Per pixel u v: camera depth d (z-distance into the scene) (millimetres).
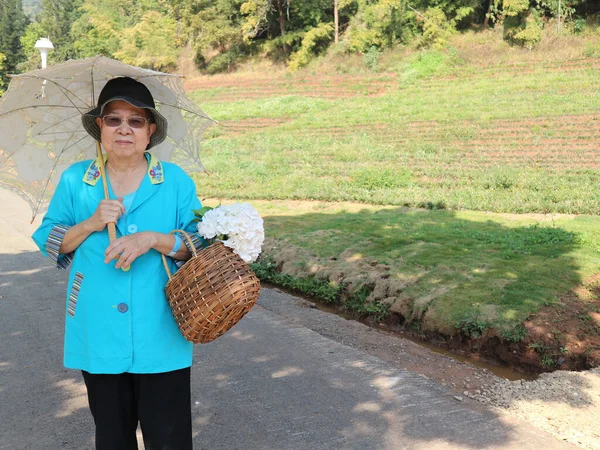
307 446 3760
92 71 2977
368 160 20562
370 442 3795
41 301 7148
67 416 4211
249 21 44812
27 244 10539
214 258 2488
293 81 41500
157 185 2695
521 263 7785
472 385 5027
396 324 6926
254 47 47875
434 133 23641
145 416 2613
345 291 7770
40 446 3811
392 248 8930
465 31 40000
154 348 2566
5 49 77938
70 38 76812
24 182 3201
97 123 2775
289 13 44969
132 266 2570
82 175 2701
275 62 45812
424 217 11922
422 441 3805
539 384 4859
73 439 3895
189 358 2682
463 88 31609
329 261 8578
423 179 17156
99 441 2627
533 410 4367
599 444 3799
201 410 4285
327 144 24281
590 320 6070
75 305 2598
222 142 26688
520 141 20969
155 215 2668
